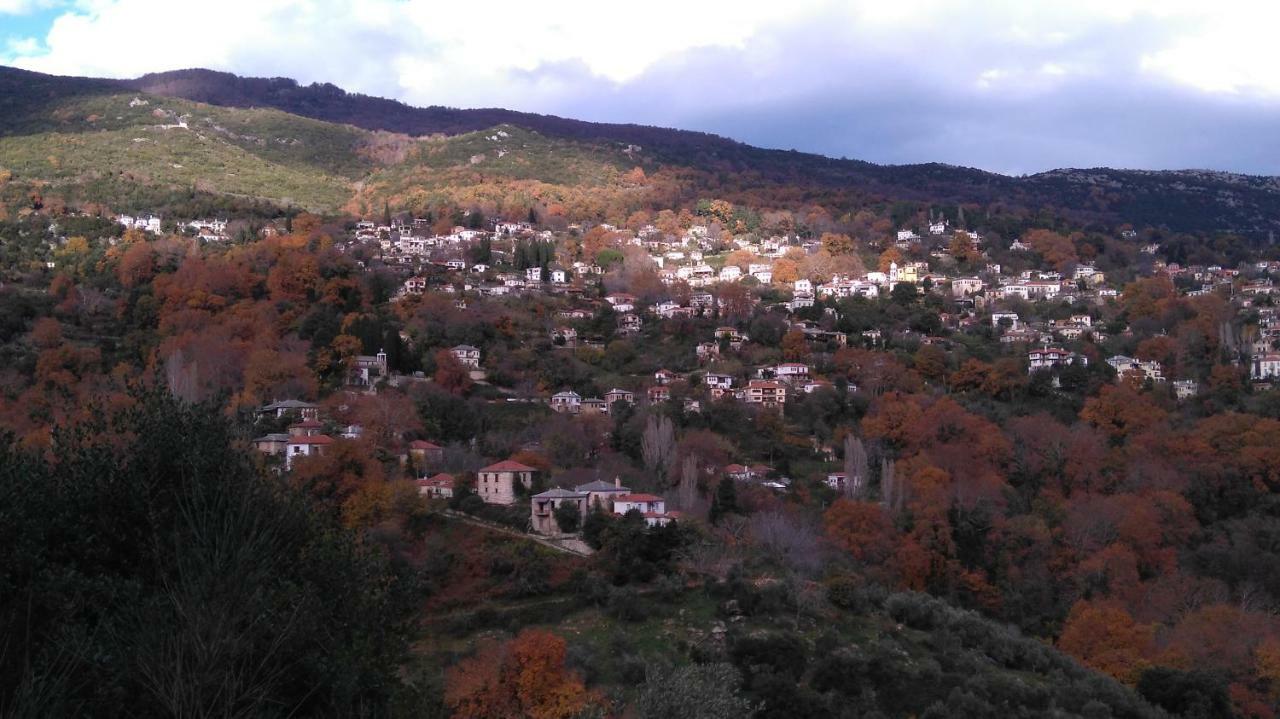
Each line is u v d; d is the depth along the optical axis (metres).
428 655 53.66
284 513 24.53
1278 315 163.50
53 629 19.72
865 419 112.69
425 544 67.94
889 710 54.47
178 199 178.75
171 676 19.33
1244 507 96.50
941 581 77.56
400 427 92.38
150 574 22.38
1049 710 55.31
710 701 35.72
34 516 21.84
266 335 110.06
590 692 49.38
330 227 174.38
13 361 99.19
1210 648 67.06
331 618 24.03
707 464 95.56
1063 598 78.00
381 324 119.75
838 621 63.03
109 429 25.78
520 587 63.28
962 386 130.62
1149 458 102.38
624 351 136.25
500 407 109.19
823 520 84.12
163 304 118.88
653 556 67.56
